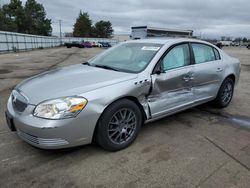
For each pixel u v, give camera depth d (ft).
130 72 10.35
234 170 8.32
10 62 46.03
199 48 13.06
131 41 13.48
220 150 9.74
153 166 8.52
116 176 7.93
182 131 11.58
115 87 9.08
